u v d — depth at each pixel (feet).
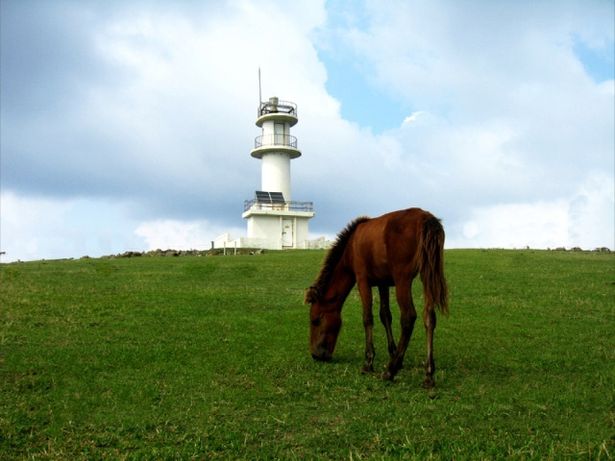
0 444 23.39
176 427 25.46
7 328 42.78
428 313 29.78
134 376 32.71
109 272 81.00
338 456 22.66
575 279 73.10
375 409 27.58
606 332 45.42
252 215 166.30
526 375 33.83
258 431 25.09
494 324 48.14
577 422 25.73
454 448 22.79
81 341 40.14
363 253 33.27
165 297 58.34
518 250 116.37
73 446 23.48
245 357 37.19
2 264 101.96
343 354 39.11
